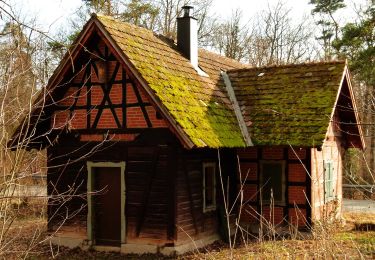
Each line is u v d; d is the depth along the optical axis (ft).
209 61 56.34
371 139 86.02
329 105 47.01
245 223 48.62
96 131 43.52
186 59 50.70
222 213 46.01
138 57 41.60
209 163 45.01
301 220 46.16
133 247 41.19
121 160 42.32
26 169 19.48
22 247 34.63
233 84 54.54
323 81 50.06
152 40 47.80
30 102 18.78
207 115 43.86
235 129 46.57
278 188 47.83
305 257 28.02
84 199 42.98
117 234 43.06
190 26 51.19
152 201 40.78
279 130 46.73
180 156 40.81
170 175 40.11
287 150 47.26
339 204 55.83
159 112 38.40
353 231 48.67
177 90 42.65
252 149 48.93
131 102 42.19
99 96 43.65
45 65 20.86
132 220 41.52
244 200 49.14
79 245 43.60
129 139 42.04
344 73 50.39
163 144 40.55
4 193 18.19
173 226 39.81
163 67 44.34
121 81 42.65
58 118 45.29
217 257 36.65
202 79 50.06
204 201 43.88
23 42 19.89
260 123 48.37
